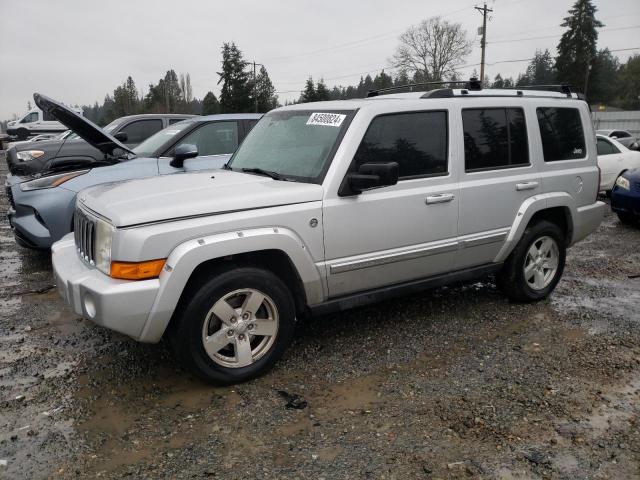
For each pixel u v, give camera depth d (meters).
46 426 3.17
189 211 3.34
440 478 2.67
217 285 3.42
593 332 4.48
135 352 4.17
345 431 3.08
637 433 3.02
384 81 84.62
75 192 6.17
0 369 3.91
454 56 62.09
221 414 3.29
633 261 6.85
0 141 32.03
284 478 2.68
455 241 4.44
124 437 3.05
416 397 3.45
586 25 69.19
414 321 4.75
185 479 2.69
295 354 4.11
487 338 4.38
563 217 5.35
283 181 3.90
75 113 6.21
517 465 2.75
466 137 4.48
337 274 3.89
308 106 4.52
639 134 55.06
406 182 4.13
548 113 5.13
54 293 5.66
